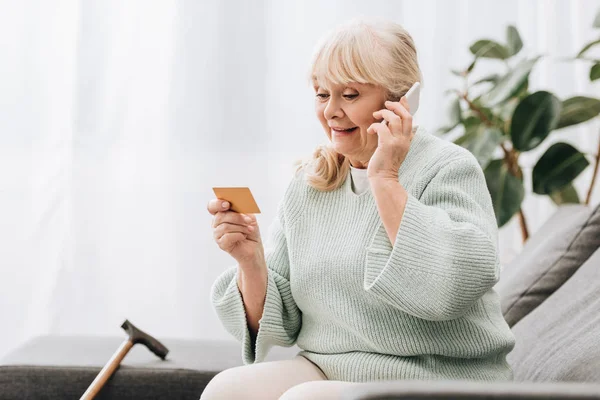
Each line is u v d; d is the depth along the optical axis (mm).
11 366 2197
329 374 1772
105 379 2158
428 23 3705
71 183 3631
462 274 1538
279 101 3699
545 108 3029
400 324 1676
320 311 1782
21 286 3648
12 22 3588
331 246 1774
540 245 2469
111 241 3682
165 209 3699
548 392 945
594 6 3723
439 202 1668
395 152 1633
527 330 2043
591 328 1791
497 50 3240
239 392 1654
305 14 3678
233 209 1798
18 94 3605
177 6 3650
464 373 1690
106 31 3629
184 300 3723
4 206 3629
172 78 3664
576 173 3111
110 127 3646
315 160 1858
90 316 3680
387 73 1695
